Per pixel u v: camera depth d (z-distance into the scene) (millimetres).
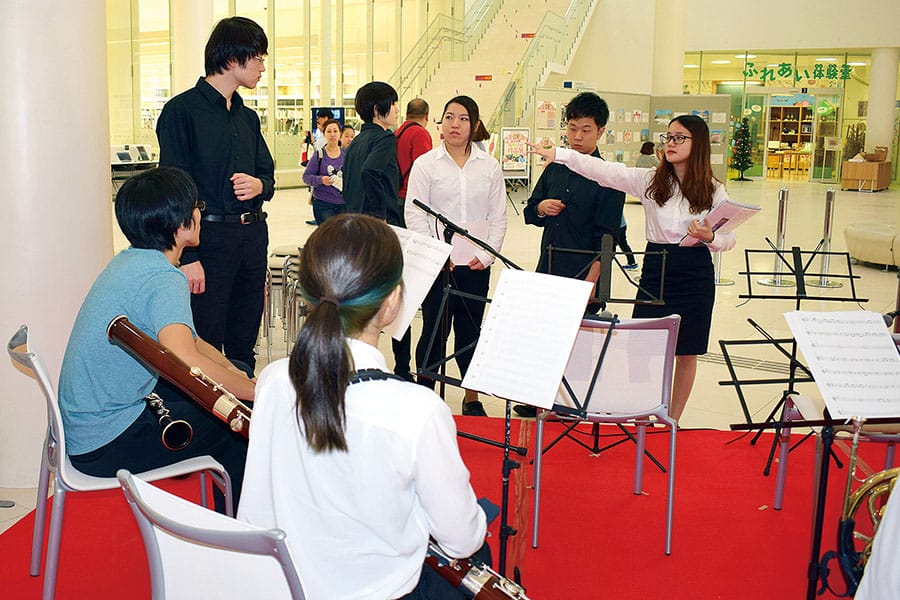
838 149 22422
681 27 15977
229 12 16266
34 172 3354
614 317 2844
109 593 2703
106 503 3377
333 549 1606
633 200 17438
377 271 1571
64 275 3455
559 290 2238
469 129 4246
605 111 4309
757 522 3316
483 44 18141
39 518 2734
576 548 3082
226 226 3877
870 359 2379
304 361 1513
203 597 1533
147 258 2451
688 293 3920
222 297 3943
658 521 3312
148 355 2127
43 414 3498
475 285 4348
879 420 2457
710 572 2930
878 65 19656
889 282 8805
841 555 2295
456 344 4422
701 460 3947
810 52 21438
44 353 3453
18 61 3291
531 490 3512
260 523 1697
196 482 3529
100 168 3549
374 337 1668
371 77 19016
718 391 5125
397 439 1530
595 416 3059
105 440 2443
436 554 1702
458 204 4262
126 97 14570
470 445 4043
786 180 23219
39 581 2771
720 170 15633
